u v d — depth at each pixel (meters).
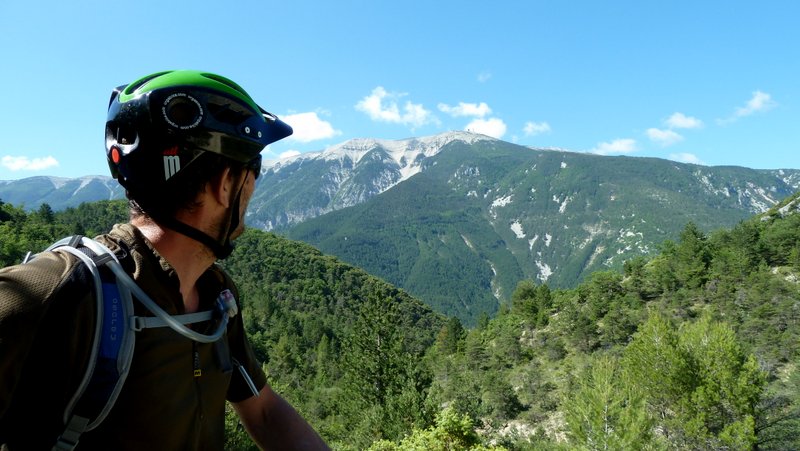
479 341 76.19
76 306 1.00
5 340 0.91
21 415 0.99
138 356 1.06
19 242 76.94
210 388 1.28
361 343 31.78
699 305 75.44
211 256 1.30
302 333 115.12
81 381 1.00
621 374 28.77
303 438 1.69
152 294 1.11
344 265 178.00
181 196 1.21
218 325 1.30
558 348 69.25
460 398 41.34
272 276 159.62
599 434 21.30
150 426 1.08
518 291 108.81
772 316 59.59
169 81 1.23
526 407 50.56
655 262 101.81
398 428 22.41
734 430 24.67
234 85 1.36
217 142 1.23
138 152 1.21
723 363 26.33
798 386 35.41
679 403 26.89
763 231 94.25
